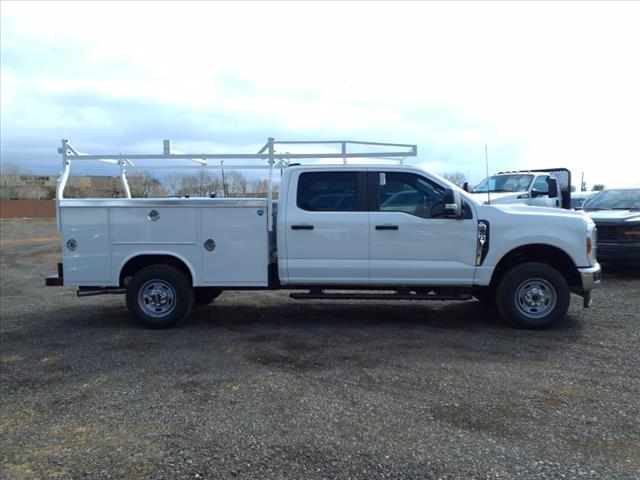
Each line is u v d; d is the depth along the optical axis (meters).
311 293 6.74
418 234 6.44
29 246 20.94
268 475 3.15
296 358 5.43
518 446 3.44
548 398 4.23
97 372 5.16
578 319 6.84
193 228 6.70
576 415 3.91
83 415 4.14
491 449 3.40
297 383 4.69
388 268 6.49
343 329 6.61
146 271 6.75
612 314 7.08
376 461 3.28
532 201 11.84
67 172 7.12
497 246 6.37
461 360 5.24
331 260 6.55
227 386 4.66
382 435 3.63
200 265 6.73
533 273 6.31
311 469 3.21
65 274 6.84
